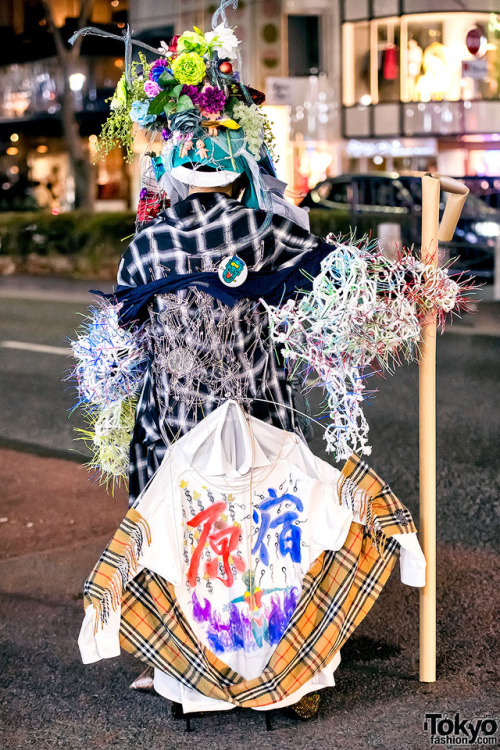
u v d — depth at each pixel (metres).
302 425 3.09
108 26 25.03
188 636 2.79
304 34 25.17
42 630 3.70
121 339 2.84
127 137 3.00
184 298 2.76
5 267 18.16
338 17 25.41
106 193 26.58
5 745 2.90
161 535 2.76
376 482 2.89
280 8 24.05
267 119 2.97
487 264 13.17
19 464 6.05
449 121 25.31
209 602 2.81
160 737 2.93
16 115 27.80
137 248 2.80
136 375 2.97
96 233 17.11
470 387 8.05
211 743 2.88
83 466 5.96
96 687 3.26
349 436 2.85
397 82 25.58
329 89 25.70
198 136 2.77
